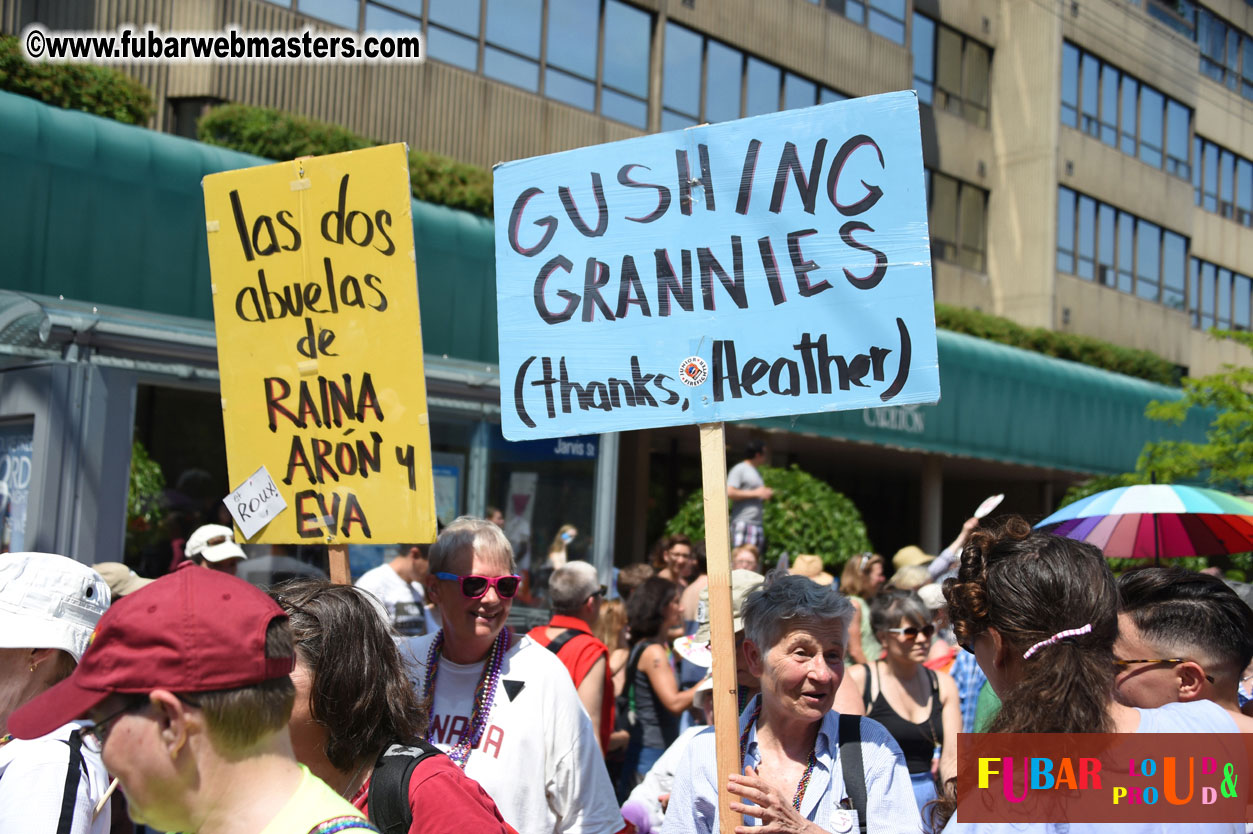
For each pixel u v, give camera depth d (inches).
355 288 130.0
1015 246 781.3
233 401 136.2
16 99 324.5
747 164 112.8
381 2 469.7
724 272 112.7
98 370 216.7
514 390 119.3
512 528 287.7
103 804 90.5
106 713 58.8
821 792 101.6
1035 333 693.3
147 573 270.7
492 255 437.1
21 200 323.6
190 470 365.7
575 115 539.2
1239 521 178.2
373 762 87.0
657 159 116.1
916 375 105.2
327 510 130.0
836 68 671.1
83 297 335.3
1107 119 832.3
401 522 126.1
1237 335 553.6
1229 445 508.4
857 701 149.9
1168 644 91.8
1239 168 998.4
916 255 106.3
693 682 219.0
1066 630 70.6
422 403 126.3
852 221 108.7
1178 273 903.7
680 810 107.6
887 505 848.3
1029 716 68.6
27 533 210.8
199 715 58.1
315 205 132.3
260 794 59.9
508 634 125.5
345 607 88.0
